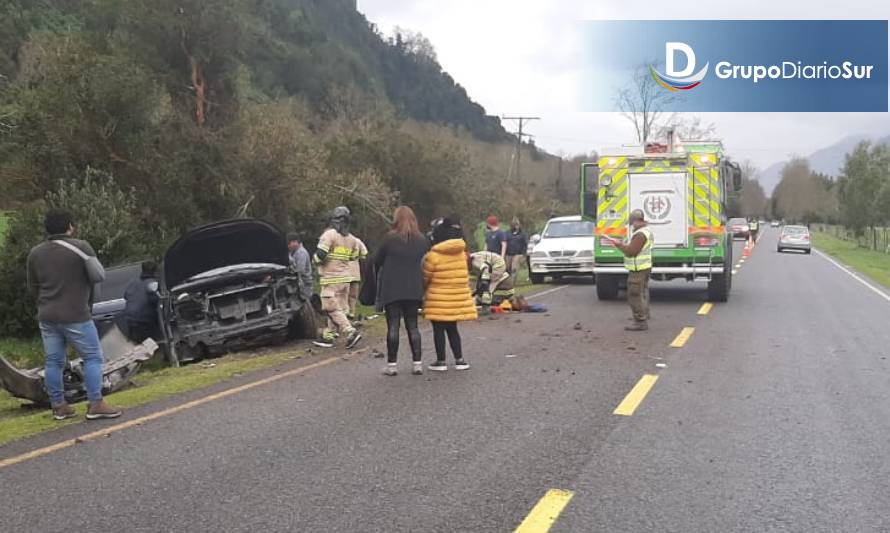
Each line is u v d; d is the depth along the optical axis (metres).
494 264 14.23
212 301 11.05
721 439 6.11
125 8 16.89
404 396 7.64
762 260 36.19
